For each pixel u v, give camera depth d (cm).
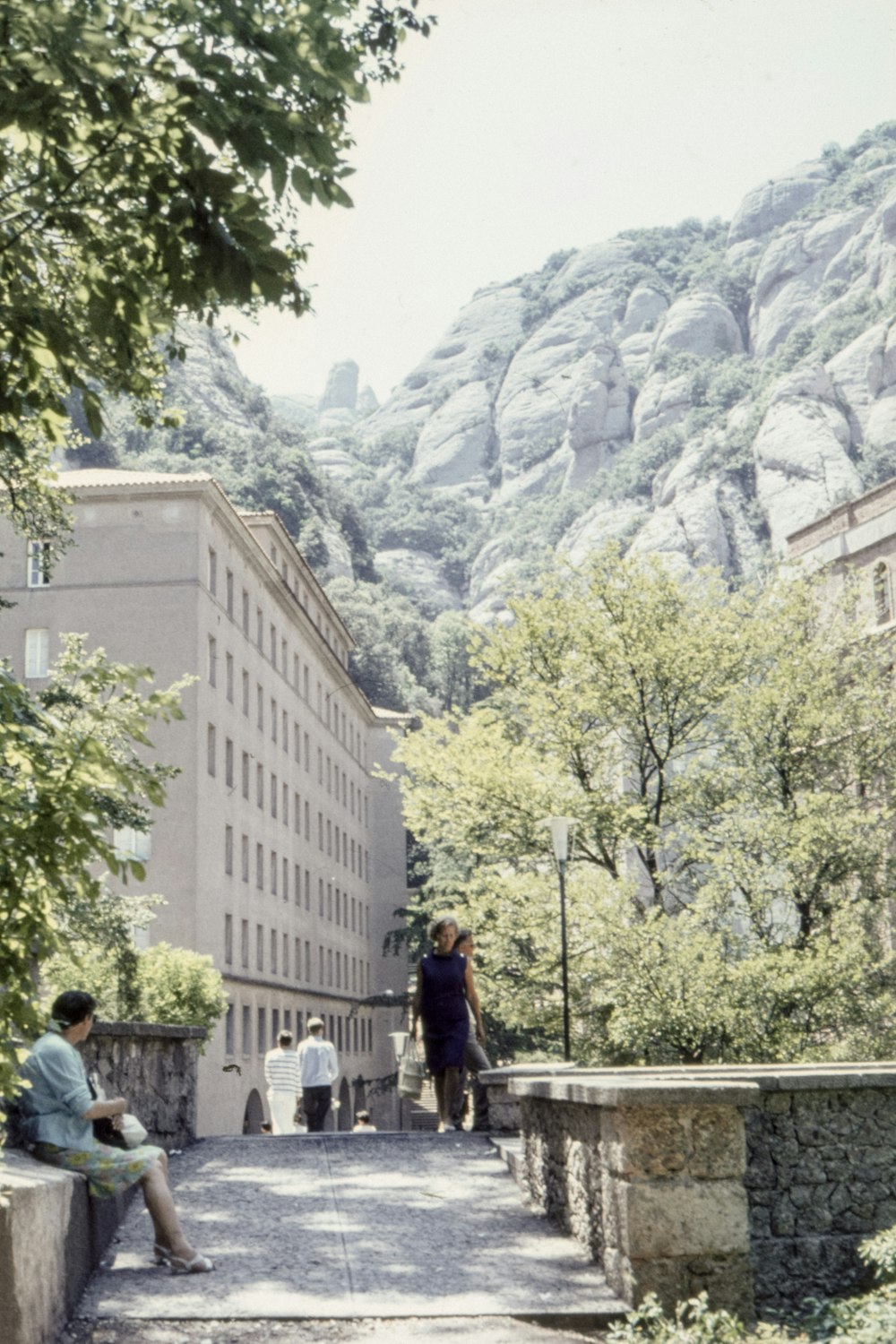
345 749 8600
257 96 571
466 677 16412
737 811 3225
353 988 8550
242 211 578
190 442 16462
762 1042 2783
